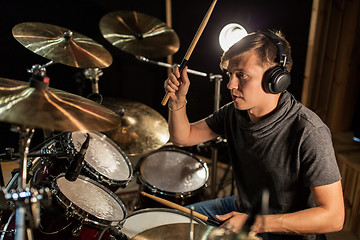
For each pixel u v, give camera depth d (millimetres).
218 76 1989
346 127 2803
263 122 1173
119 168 1611
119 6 2717
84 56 1808
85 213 1133
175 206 1243
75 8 2564
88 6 2605
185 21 2707
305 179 1143
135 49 2211
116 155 1716
